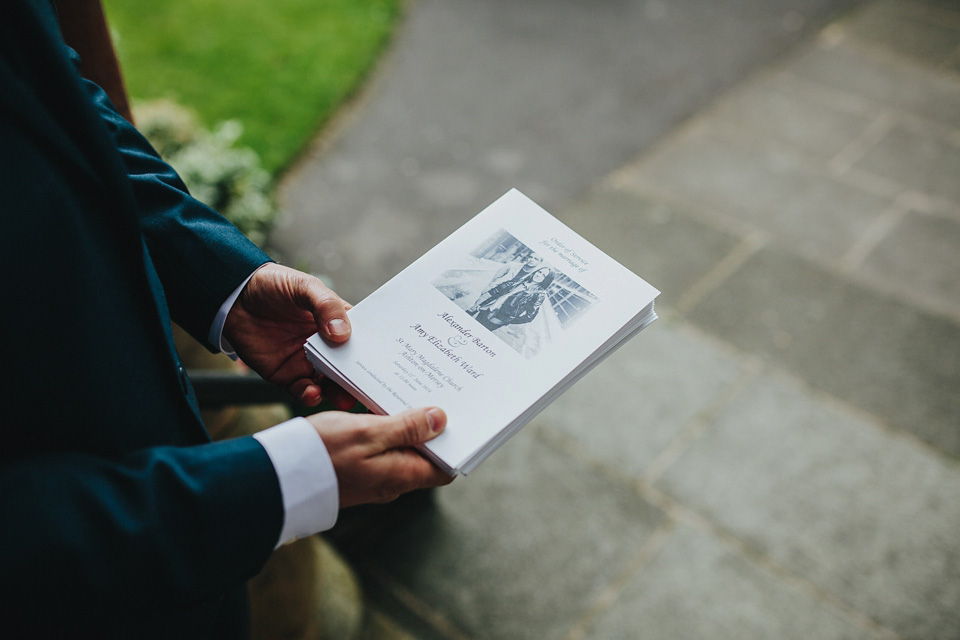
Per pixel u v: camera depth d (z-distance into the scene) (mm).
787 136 3854
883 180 3580
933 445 2596
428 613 2254
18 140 720
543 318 1062
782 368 2844
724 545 2359
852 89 4098
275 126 4043
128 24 4715
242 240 1120
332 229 3521
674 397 2766
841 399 2738
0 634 677
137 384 850
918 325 2971
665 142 3889
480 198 3650
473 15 4793
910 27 4453
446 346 1036
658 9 4777
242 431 1683
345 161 3855
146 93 4223
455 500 2500
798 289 3127
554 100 4176
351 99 4234
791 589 2252
